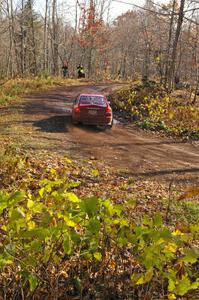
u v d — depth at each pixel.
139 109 24.25
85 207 2.71
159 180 10.62
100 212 2.90
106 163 11.88
